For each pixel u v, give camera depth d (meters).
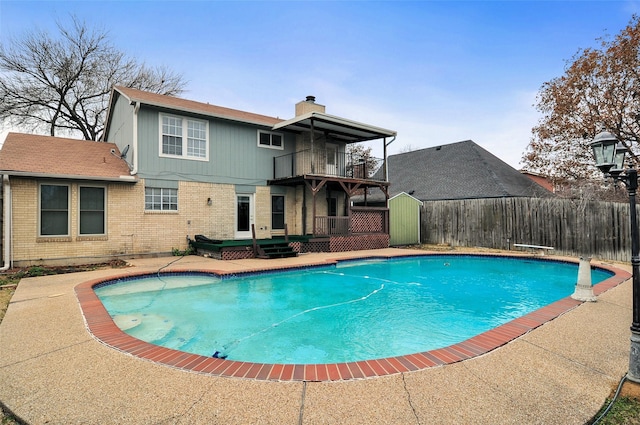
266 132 15.00
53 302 5.63
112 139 15.24
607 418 2.50
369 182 15.77
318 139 16.42
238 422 2.37
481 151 20.89
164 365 3.28
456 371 3.17
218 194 13.48
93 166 11.21
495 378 3.04
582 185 16.44
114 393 2.75
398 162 25.19
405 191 20.61
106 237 10.93
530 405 2.61
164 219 12.12
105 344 3.82
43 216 9.96
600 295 6.38
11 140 11.55
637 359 3.03
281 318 6.07
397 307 6.85
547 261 11.83
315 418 2.42
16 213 9.49
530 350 3.69
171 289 7.89
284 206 15.48
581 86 15.85
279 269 9.44
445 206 17.05
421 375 3.09
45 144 11.96
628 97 14.98
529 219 14.11
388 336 5.27
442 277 9.92
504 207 14.91
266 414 2.46
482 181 17.89
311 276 9.63
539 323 4.63
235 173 13.97
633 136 15.23
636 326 3.06
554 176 18.14
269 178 14.97
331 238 14.09
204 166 13.16
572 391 2.84
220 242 12.01
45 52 21.41
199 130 13.09
